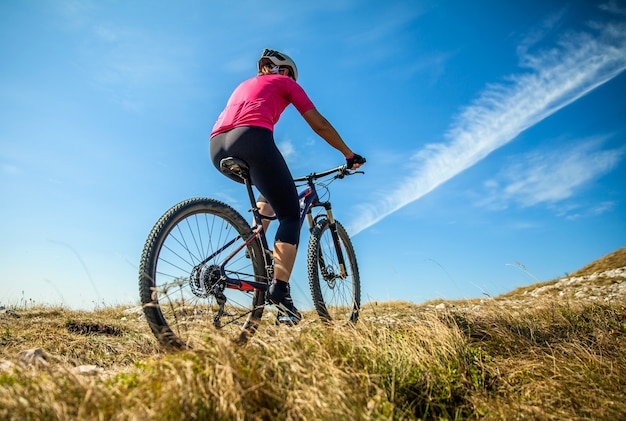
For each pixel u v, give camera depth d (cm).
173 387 184
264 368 214
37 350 272
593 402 255
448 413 242
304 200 392
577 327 425
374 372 244
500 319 407
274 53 347
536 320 438
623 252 2658
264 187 312
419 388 247
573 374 287
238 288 295
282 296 302
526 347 350
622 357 329
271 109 312
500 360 313
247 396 194
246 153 303
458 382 262
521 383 284
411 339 296
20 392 175
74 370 221
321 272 399
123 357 369
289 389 211
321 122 337
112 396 186
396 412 219
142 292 252
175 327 269
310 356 237
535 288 2280
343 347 259
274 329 267
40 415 166
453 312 415
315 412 194
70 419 166
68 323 523
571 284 2022
